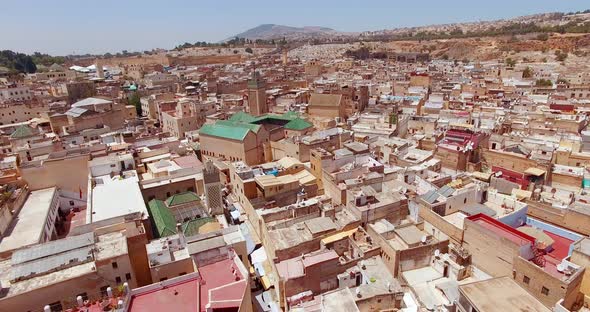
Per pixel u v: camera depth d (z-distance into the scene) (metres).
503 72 199.25
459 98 138.62
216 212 62.91
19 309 35.25
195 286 39.22
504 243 44.38
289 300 44.19
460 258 49.00
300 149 80.69
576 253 43.56
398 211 59.22
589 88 145.62
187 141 103.00
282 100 142.88
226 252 45.50
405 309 43.50
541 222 54.47
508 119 102.56
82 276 37.81
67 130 104.38
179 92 173.75
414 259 48.97
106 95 156.38
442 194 57.09
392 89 158.50
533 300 32.50
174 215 59.44
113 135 95.50
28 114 122.44
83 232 47.22
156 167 75.81
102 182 67.19
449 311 35.88
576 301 42.12
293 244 50.25
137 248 44.06
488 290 33.84
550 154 74.94
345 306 39.94
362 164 73.56
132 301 36.81
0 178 67.50
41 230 53.47
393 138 91.75
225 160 88.75
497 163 74.94
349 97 129.50
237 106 138.00
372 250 50.81
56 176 70.50
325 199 63.03
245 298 37.38
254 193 66.44
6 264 40.97
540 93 143.75
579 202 56.34
